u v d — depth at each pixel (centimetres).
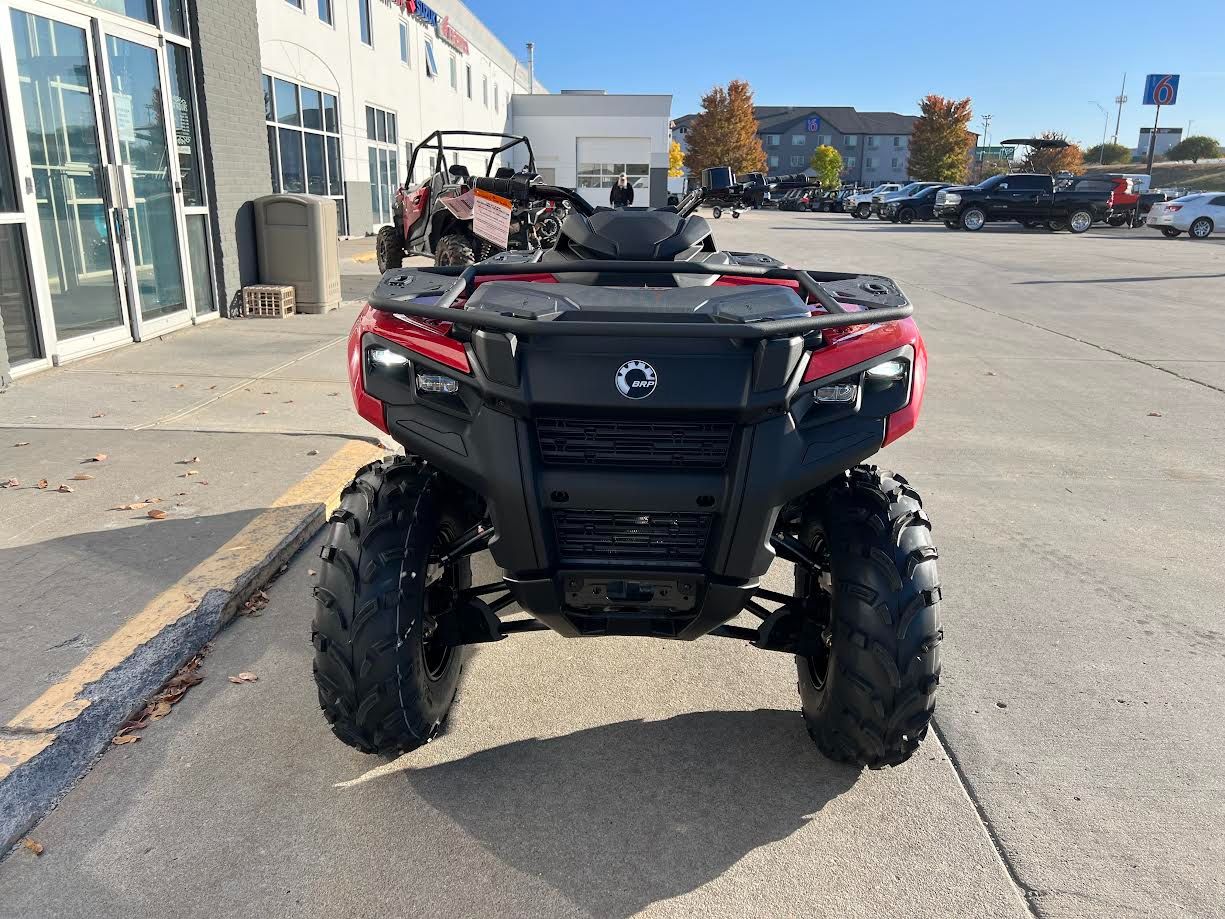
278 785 260
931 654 240
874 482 258
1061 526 472
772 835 245
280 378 693
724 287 253
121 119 772
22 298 671
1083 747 284
